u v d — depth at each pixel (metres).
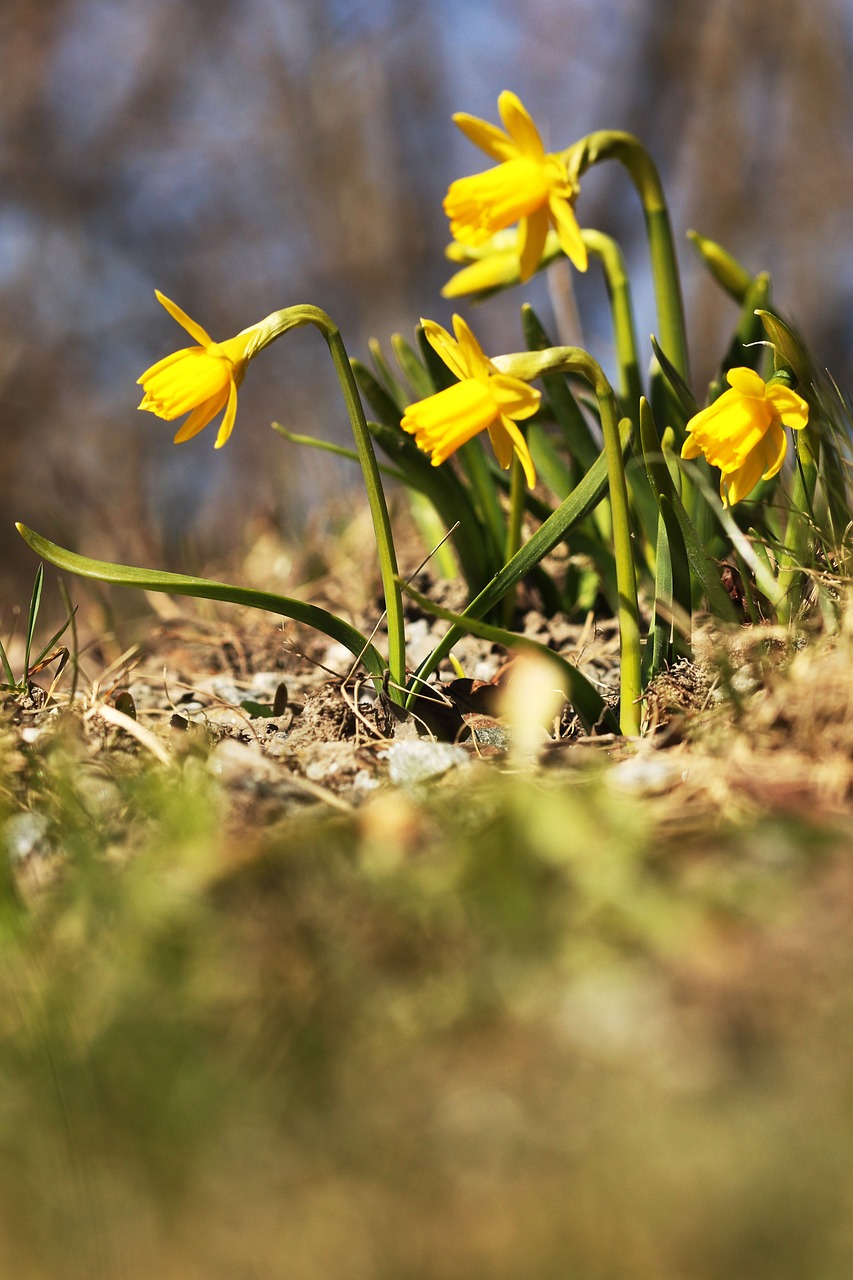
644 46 4.22
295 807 0.85
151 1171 0.69
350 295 4.27
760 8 4.07
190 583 0.92
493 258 1.09
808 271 4.07
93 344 4.29
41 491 3.72
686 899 0.76
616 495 0.92
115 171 4.34
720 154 4.14
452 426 0.88
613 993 0.73
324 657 1.14
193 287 4.36
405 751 0.88
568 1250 0.64
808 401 0.94
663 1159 0.69
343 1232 0.67
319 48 4.30
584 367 0.90
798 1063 0.71
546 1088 0.71
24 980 0.75
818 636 0.91
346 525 1.40
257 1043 0.72
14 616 1.15
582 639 1.09
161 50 4.30
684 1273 0.62
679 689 0.92
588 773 0.86
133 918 0.77
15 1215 0.69
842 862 0.77
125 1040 0.72
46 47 4.22
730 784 0.83
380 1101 0.71
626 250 4.20
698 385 3.95
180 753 0.89
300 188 4.31
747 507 1.04
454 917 0.76
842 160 4.04
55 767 0.86
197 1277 0.66
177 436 0.90
